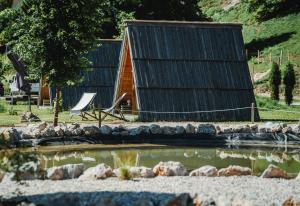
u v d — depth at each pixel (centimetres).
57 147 2052
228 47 3139
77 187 1173
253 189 1191
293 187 1232
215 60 3083
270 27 6512
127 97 3409
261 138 2286
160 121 2859
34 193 1103
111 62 3853
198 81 3006
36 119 2733
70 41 2338
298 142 2283
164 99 2922
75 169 1334
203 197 1002
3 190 1136
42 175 1301
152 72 2969
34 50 2338
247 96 3027
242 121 2917
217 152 2000
